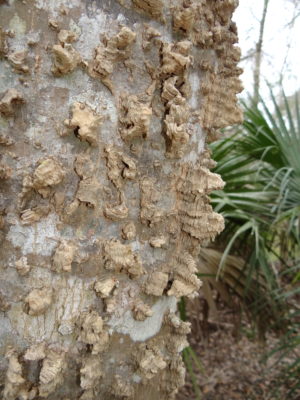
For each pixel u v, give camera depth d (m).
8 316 0.21
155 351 0.25
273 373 0.77
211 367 0.79
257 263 0.64
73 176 0.20
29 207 0.20
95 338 0.22
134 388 0.24
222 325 0.93
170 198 0.24
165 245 0.24
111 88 0.20
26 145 0.20
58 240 0.21
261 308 0.66
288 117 0.63
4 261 0.20
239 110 0.28
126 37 0.20
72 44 0.19
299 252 0.69
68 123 0.19
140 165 0.22
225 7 0.24
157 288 0.24
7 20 0.19
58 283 0.21
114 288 0.22
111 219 0.22
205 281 0.61
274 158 0.65
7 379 0.21
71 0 0.19
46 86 0.19
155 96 0.22
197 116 0.24
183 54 0.22
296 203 0.61
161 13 0.21
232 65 0.27
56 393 0.22
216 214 0.25
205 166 0.26
